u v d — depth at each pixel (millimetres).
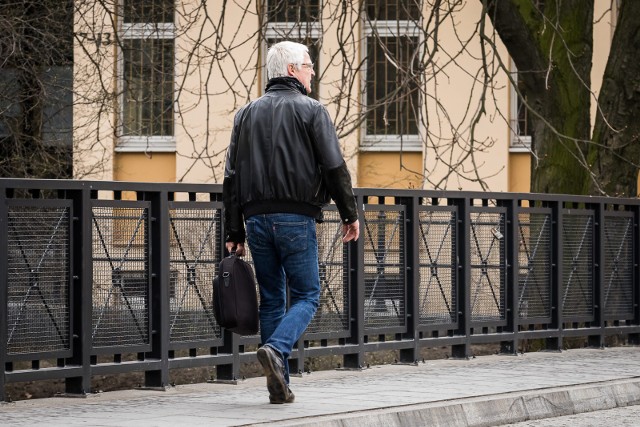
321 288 24328
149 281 21438
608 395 22781
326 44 52688
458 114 52500
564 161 36844
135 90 48125
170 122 53688
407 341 25797
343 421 17922
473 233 27250
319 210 18844
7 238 19453
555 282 29547
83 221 20359
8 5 39000
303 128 18469
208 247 22328
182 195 49938
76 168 42000
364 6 36812
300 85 18875
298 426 17281
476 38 52125
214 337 22531
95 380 27375
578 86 36969
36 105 39719
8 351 19531
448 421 19516
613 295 31344
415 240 25875
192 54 36844
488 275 27688
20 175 39969
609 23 47594
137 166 53562
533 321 29000
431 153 52438
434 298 26516
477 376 23906
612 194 36875
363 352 24969
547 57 36469
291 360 23938
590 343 31031
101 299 20781
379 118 52844
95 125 49031
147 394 20969
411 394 20906
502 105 52219
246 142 18703
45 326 20016
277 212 18547
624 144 36875
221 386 22328
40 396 26609
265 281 19141
